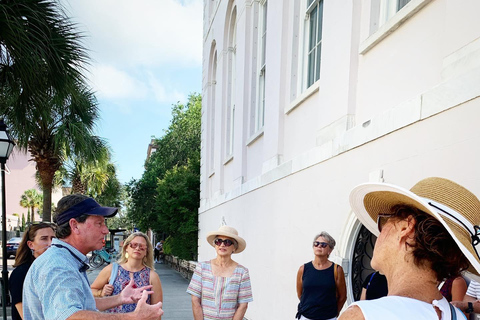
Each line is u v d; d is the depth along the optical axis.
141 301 1.89
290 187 6.13
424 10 3.40
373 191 1.22
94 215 2.08
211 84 14.42
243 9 9.48
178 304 10.04
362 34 4.45
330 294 3.86
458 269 1.07
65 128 10.68
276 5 7.20
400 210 1.16
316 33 6.11
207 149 14.28
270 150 7.18
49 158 11.39
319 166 5.14
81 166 12.85
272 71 7.29
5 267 5.64
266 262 7.11
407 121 3.37
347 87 4.53
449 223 1.02
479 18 2.67
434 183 1.11
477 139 2.61
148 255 3.62
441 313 0.99
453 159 2.84
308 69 6.41
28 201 49.34
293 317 5.73
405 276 1.08
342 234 4.39
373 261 1.20
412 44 3.55
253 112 9.08
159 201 17.64
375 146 3.89
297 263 5.71
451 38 2.93
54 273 1.81
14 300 3.14
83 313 1.72
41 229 3.44
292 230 5.97
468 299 2.67
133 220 26.33
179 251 16.89
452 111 2.87
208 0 15.15
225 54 11.99
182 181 17.05
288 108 6.49
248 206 8.41
